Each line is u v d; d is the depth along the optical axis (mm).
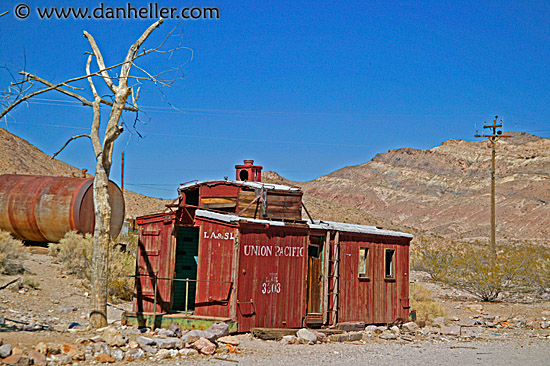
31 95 11539
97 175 12945
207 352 11391
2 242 17797
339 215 84438
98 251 12867
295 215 15562
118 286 18344
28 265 19141
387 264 18250
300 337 13859
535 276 28109
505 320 20594
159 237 14625
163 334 12445
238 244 13742
